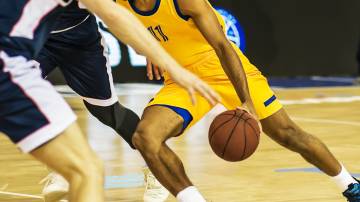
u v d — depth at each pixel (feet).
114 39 72.23
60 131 14.26
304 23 80.74
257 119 19.58
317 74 81.82
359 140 38.81
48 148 14.25
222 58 20.13
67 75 24.06
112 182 27.94
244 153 18.98
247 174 29.45
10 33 14.52
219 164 31.73
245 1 77.20
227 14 76.28
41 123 14.21
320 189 26.48
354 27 82.94
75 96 63.46
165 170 19.79
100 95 23.90
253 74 21.80
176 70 14.74
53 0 15.05
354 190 22.31
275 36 79.20
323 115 50.83
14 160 33.37
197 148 36.42
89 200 14.06
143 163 32.19
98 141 39.24
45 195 23.16
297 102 59.82
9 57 14.40
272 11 78.95
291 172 29.78
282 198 25.04
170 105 20.62
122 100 60.08
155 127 20.10
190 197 19.62
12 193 26.12
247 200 24.77
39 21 14.99
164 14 20.98
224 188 26.76
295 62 80.53
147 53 14.78
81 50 23.34
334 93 67.21
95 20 23.38
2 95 14.24
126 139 24.54
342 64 82.79
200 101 20.89
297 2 80.18
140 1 21.17
